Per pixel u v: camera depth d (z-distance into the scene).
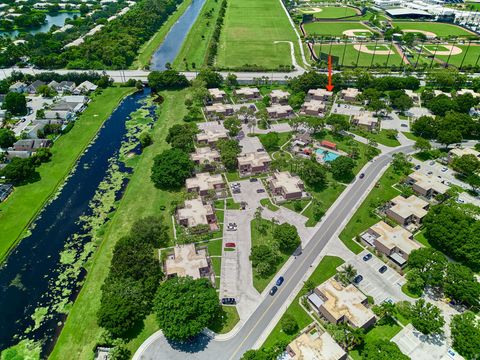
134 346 123.69
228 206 185.88
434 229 159.50
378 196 192.25
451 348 123.00
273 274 150.50
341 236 168.62
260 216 175.25
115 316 123.50
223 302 137.88
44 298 144.38
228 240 166.00
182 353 121.81
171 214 179.50
